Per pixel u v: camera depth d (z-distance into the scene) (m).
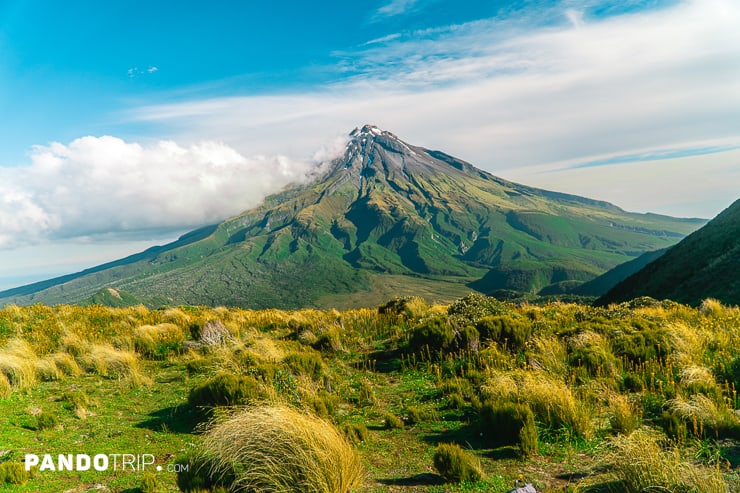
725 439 5.79
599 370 9.26
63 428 7.23
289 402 7.69
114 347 13.05
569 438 6.29
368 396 8.89
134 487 5.18
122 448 6.44
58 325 15.06
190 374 10.87
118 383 10.10
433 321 12.68
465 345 11.62
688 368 8.41
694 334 10.85
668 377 8.45
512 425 6.33
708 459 5.21
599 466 5.29
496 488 4.89
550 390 7.23
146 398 9.05
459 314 14.29
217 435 5.43
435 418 7.68
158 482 5.23
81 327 15.05
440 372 10.35
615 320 13.72
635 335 10.88
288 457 4.81
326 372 10.32
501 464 5.61
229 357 11.43
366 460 5.96
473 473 5.19
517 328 11.72
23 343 11.93
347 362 12.27
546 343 10.77
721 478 4.29
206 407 7.83
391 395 9.26
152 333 14.69
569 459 5.62
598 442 6.06
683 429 5.91
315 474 4.65
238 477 4.82
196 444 6.51
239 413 6.28
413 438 6.82
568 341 11.34
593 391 8.15
